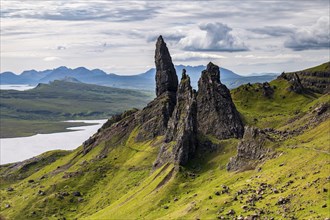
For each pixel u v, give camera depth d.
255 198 178.38
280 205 161.12
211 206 189.75
